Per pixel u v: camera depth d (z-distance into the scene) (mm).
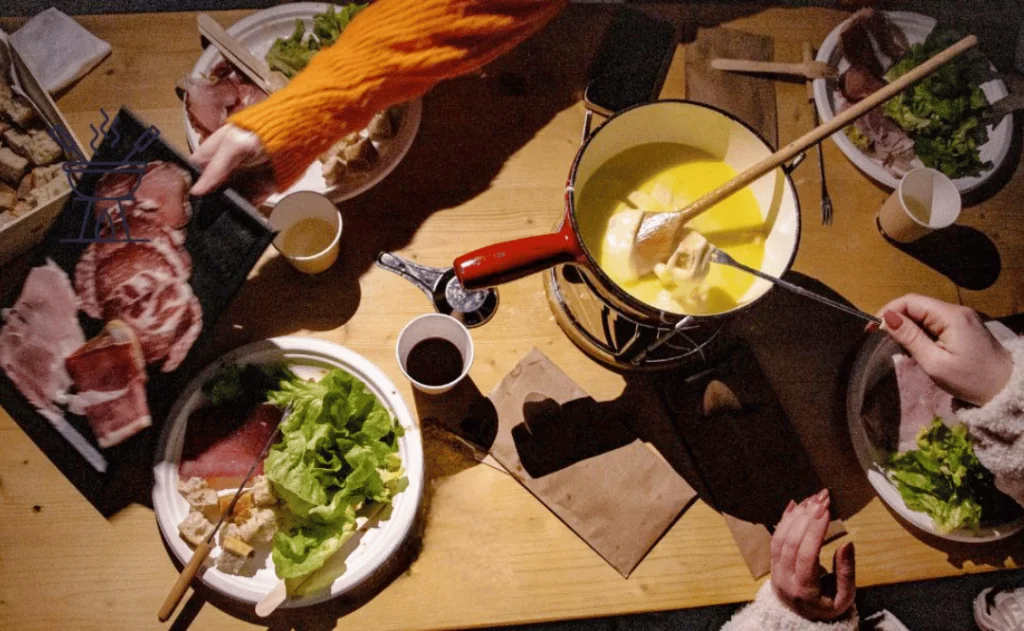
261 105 1077
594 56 1401
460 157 1335
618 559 1137
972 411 1066
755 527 1159
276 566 1021
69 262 1079
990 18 1521
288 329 1221
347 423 1113
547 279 1258
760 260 1095
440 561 1132
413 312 1244
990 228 1350
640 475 1168
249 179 1097
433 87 1368
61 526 1105
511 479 1175
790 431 1196
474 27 1138
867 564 1162
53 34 1313
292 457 1042
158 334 1080
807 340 1273
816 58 1395
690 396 1199
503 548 1143
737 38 1406
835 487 1195
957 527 1122
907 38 1408
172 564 1103
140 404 1074
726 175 1132
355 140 1247
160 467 1084
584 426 1187
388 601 1108
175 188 1077
